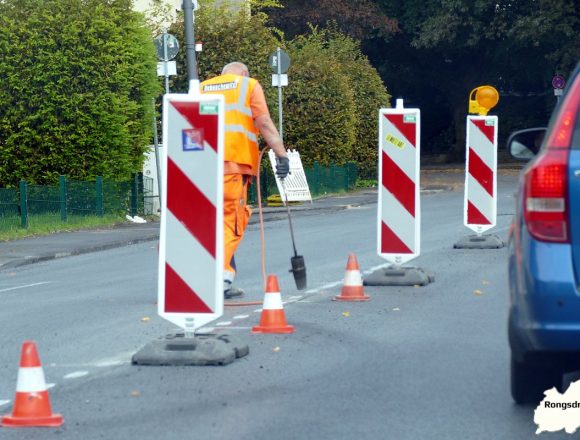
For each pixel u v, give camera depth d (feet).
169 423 27.12
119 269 63.21
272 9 188.03
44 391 27.61
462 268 55.98
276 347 36.29
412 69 227.40
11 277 62.23
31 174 96.12
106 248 77.71
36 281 59.36
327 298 47.11
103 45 95.71
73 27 94.63
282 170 44.78
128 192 99.35
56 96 94.68
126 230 89.15
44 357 36.14
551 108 216.95
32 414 27.35
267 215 104.88
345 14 190.60
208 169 33.35
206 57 120.88
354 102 148.56
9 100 94.84
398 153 50.03
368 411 27.78
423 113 249.34
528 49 209.46
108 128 96.22
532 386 27.55
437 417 27.07
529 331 24.75
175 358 33.91
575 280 24.21
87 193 94.32
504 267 56.13
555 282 24.20
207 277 33.68
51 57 94.32
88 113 95.91
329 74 140.15
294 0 190.49
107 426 27.02
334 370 32.65
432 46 202.59
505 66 221.25
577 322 24.17
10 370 34.55
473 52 219.82
